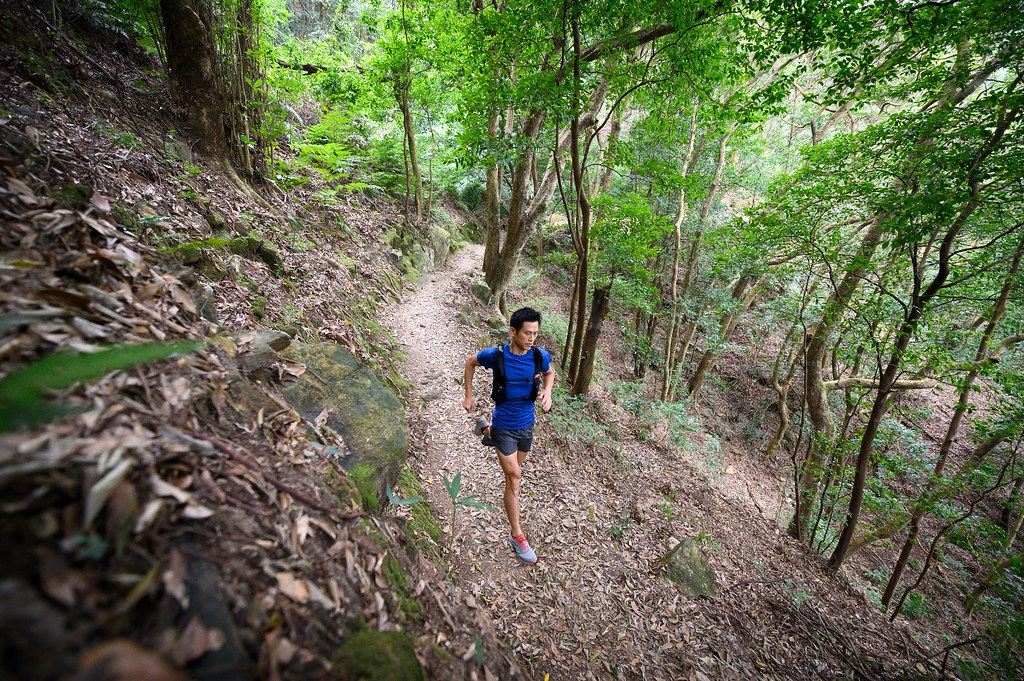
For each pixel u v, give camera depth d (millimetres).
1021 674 5152
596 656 2922
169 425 1392
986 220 5344
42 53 3271
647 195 10195
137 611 900
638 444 7793
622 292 8695
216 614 1023
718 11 4648
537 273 14438
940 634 6637
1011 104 4062
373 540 1917
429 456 4047
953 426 6129
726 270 7922
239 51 4832
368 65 8609
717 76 5324
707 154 11109
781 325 12633
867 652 4695
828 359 12898
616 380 11969
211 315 2375
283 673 1074
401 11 7484
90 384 1274
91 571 888
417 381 5309
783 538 7199
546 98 4863
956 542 6016
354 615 1476
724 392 14516
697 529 5551
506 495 3227
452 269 11305
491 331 8391
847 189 5152
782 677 3629
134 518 1038
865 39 4410
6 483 880
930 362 5383
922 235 4559
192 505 1199
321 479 1889
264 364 2352
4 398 896
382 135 10992
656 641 3303
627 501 5297
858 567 7738
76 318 1426
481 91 5488
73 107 3111
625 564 3979
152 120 3990
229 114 4867
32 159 2137
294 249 5008
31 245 1612
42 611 765
